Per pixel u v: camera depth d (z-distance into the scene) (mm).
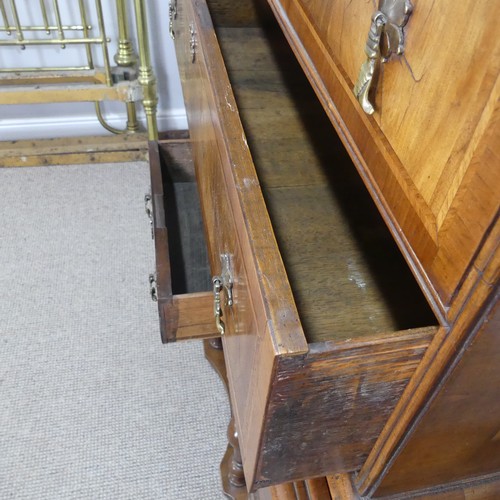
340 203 708
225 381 1096
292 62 935
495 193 282
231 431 882
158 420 1065
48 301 1258
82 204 1509
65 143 1612
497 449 527
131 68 1459
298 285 601
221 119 573
